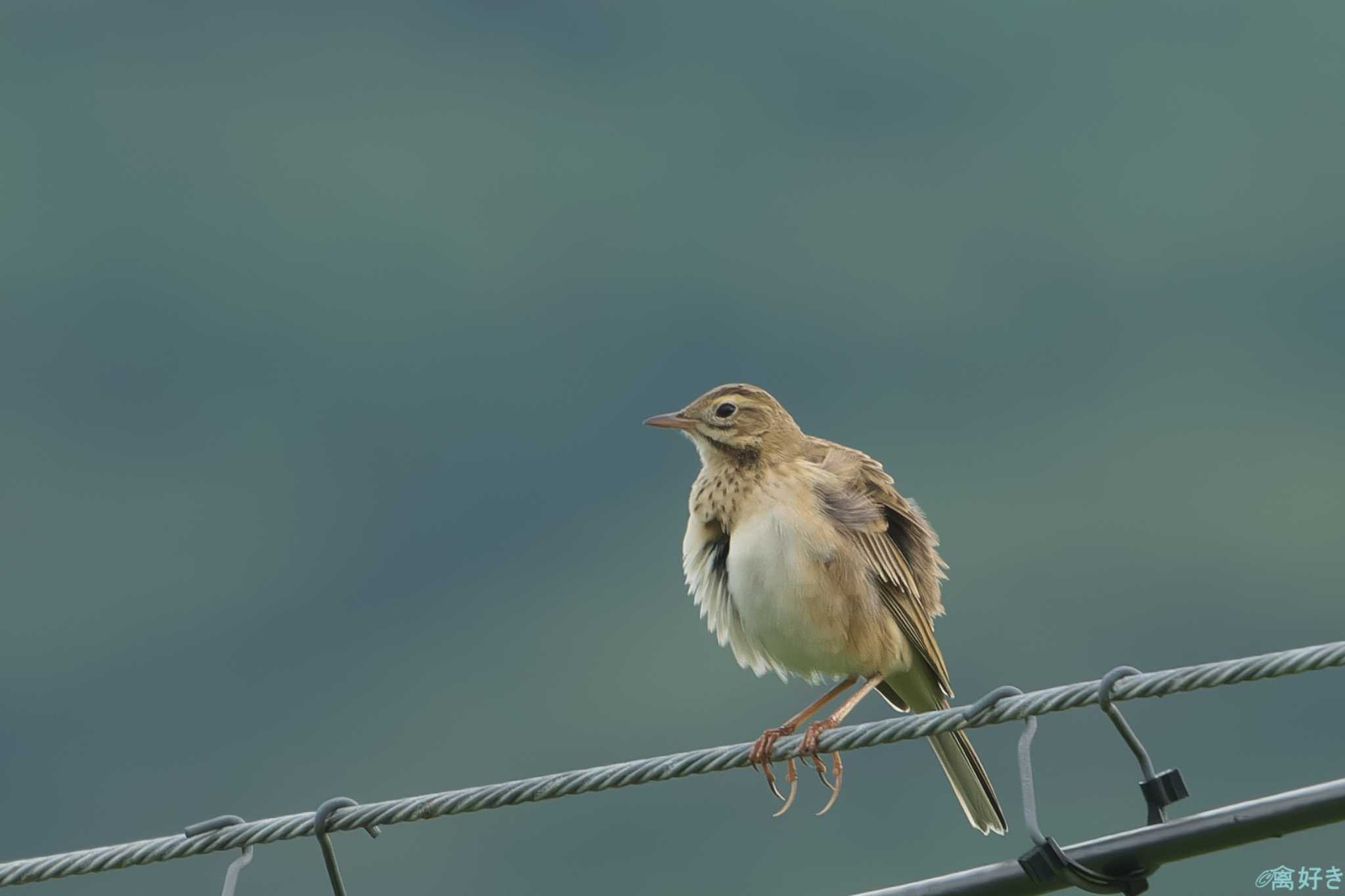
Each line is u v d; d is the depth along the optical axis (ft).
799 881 84.84
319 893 90.07
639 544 136.26
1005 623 112.16
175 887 92.17
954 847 82.99
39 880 23.88
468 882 90.38
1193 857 20.90
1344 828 64.80
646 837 89.04
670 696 114.42
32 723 115.75
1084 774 84.17
